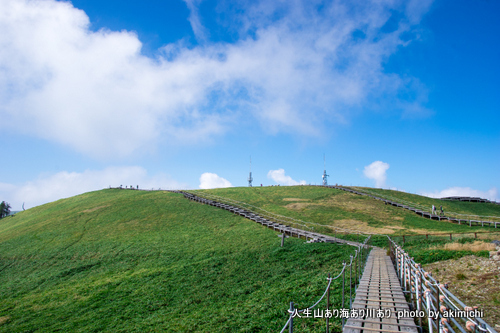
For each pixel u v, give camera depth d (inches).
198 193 2881.4
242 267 1104.8
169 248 1434.5
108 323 750.5
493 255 728.3
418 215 2187.5
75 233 1806.1
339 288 712.4
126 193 3061.0
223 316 684.7
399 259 733.3
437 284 349.1
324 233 1651.1
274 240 1443.2
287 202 2546.8
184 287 960.3
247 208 2281.0
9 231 2086.6
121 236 1686.8
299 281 845.8
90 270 1248.2
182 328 655.1
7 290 1104.2
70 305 900.0
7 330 768.9
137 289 978.7
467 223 1926.7
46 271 1286.9
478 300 501.0
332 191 2974.9
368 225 1877.5
